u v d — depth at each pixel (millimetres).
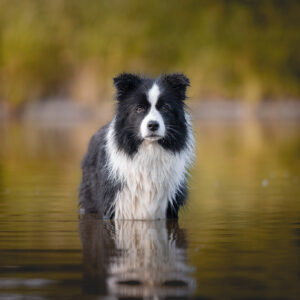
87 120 82375
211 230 17891
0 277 12477
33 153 44656
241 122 77062
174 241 16203
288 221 19297
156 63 93375
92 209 21562
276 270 12914
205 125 71812
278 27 97000
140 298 11125
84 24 94812
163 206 19953
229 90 91125
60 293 11414
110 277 12430
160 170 19562
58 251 14938
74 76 93312
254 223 18984
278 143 51281
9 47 94062
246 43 94250
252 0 97625
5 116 92000
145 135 18500
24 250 15055
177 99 19375
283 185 28594
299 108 92812
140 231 17797
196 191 26750
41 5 95250
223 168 35781
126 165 19562
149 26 93812
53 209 22094
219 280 12172
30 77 93125
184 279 12266
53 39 94062
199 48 93688
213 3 95938
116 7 94500
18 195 25562
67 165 37562
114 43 92750
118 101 19625
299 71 97750
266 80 92938
